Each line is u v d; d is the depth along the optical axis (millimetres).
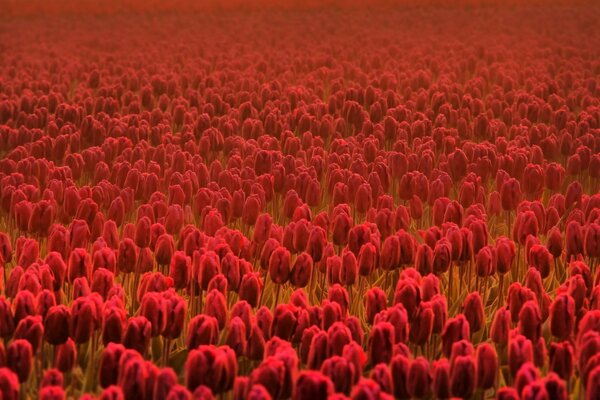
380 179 10867
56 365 6250
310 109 17234
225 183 10906
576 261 8117
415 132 14484
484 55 24547
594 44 27297
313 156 12484
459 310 8250
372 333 6152
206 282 7422
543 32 30062
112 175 11500
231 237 8266
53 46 28938
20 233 9633
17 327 6477
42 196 11086
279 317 6633
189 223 10109
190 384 5691
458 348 6043
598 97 19422
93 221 9211
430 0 44188
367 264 7785
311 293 8336
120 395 5395
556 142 13883
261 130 14938
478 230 8219
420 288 7293
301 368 6836
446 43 27938
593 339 6020
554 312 6582
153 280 7359
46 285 7254
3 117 16453
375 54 24000
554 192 11695
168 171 11492
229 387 5820
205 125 14820
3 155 14328
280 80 20641
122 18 39875
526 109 16109
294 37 30391
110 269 7809
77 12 43156
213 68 24203
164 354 6926
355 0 44594
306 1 44531
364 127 14844
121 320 6465
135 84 19391
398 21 36375
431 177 11625
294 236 8391
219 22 37000
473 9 41656
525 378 5621
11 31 33969
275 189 10727
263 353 6453
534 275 7359
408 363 5801
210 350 5727
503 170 11547
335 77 22141
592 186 12250
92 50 27719
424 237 8547
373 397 5230
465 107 17188
